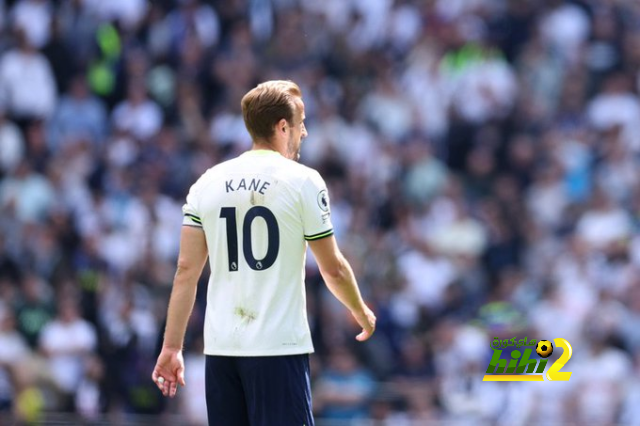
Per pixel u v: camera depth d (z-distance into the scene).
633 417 32.94
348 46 51.16
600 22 52.97
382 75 50.19
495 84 49.62
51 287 36.75
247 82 48.25
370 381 32.81
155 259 38.41
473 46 50.91
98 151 45.22
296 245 14.97
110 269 38.41
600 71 52.00
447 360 34.91
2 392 32.06
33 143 44.62
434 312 39.25
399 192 44.81
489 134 48.25
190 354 32.91
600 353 34.69
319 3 52.28
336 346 33.41
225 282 15.05
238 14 51.34
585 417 32.53
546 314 37.84
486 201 45.22
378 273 39.97
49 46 47.88
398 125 48.06
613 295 37.53
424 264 40.72
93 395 32.97
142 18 50.12
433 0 52.47
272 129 15.34
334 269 14.99
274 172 15.05
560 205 45.12
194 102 47.44
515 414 32.16
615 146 47.28
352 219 42.59
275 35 51.09
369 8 52.31
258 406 14.80
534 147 47.72
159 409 32.50
